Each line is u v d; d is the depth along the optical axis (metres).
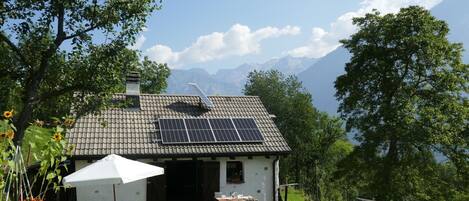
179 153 18.83
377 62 28.50
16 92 14.71
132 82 21.88
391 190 25.95
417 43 26.34
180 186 23.19
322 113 59.81
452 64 27.81
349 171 29.38
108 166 13.18
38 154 6.09
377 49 28.00
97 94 15.10
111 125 19.80
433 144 25.41
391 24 27.48
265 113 23.22
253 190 19.94
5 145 5.43
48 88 15.35
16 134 13.31
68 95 15.83
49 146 5.83
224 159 19.77
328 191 43.22
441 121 25.77
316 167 51.78
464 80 27.28
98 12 14.57
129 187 18.56
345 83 29.91
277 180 20.31
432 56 26.64
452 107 26.31
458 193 26.11
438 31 28.05
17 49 13.80
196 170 19.84
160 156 18.64
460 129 26.38
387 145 27.30
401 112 25.81
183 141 19.39
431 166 26.39
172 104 22.50
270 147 20.31
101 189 18.12
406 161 26.17
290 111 58.28
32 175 14.19
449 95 27.41
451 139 25.45
